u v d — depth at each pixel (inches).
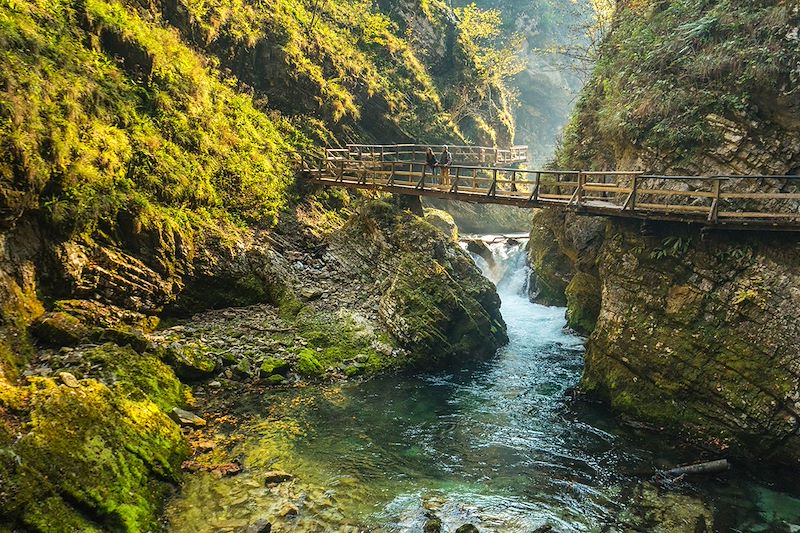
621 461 427.5
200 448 402.9
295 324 652.7
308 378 573.9
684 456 434.0
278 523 324.5
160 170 650.8
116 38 728.3
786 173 470.0
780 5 494.6
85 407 350.0
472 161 1588.3
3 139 456.1
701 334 463.5
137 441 356.8
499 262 1109.7
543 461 426.9
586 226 715.4
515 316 921.5
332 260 786.2
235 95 967.0
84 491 293.0
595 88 781.3
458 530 320.8
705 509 359.9
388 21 1569.9
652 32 645.9
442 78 1796.3
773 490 383.9
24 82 513.7
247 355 576.7
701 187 518.6
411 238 753.0
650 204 509.0
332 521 330.0
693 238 489.4
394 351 646.5
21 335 439.2
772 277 435.5
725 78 517.7
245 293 676.1
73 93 576.4
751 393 424.2
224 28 1013.8
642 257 530.6
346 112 1222.3
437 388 587.2
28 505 266.4
